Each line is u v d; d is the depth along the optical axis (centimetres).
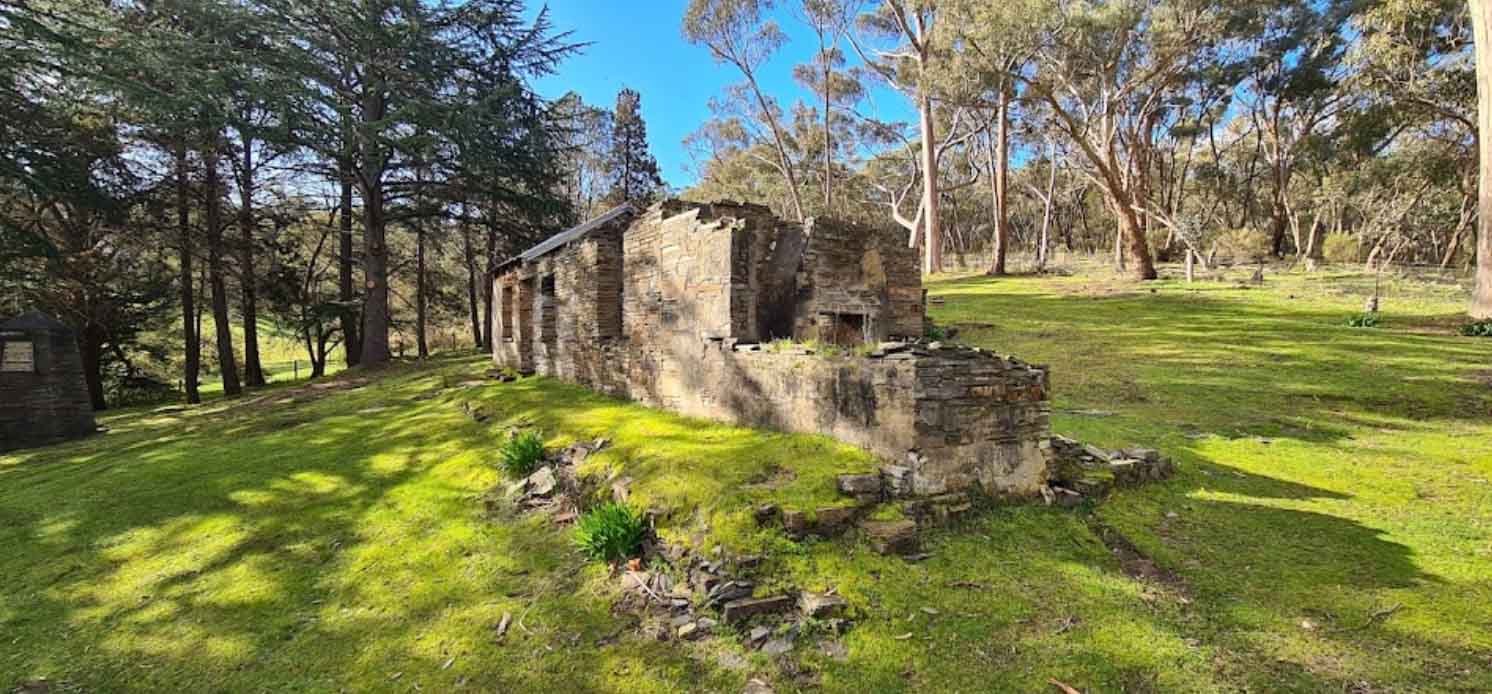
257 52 1806
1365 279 2452
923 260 3962
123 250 1903
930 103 3384
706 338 758
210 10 1722
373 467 824
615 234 1070
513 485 696
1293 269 2977
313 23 2005
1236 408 954
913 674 352
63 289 1778
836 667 362
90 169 1705
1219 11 2270
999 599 413
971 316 1952
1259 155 4459
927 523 489
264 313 2622
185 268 1928
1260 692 327
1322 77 3334
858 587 420
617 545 499
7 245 1480
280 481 798
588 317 1084
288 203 2322
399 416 1124
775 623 401
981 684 342
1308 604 410
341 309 2327
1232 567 461
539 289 1322
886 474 504
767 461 554
